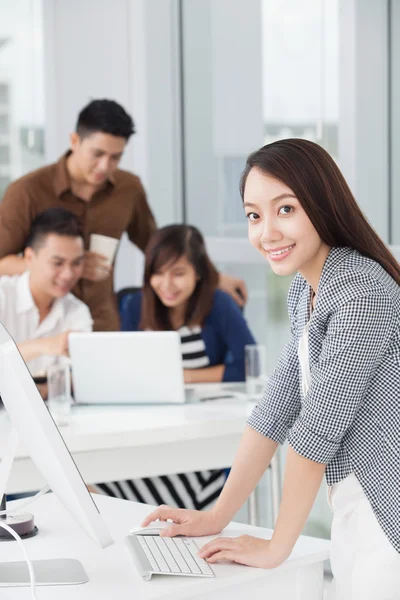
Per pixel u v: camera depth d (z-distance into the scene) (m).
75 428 2.73
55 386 2.78
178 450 2.88
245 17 4.53
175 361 3.02
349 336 1.52
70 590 1.46
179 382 3.04
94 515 1.39
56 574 1.52
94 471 2.77
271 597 1.62
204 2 4.72
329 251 1.62
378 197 3.89
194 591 1.49
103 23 4.80
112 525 1.84
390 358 1.57
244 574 1.55
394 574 1.55
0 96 4.90
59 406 2.78
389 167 3.85
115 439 2.70
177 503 3.45
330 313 1.57
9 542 1.73
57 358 3.56
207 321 3.64
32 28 4.91
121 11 4.76
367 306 1.52
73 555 1.65
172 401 3.08
